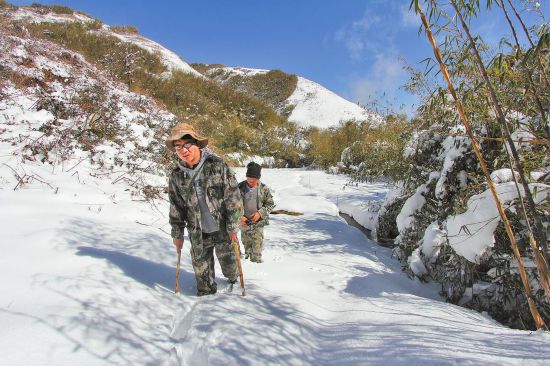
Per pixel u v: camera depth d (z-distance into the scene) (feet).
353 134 53.31
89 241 12.84
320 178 43.73
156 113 34.58
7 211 13.91
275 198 32.78
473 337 7.70
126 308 8.94
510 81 8.48
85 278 9.85
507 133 7.89
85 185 19.19
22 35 37.86
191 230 10.27
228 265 11.16
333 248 18.90
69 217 14.67
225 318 8.68
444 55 8.33
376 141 38.75
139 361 7.17
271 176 45.75
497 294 12.42
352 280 13.78
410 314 9.81
